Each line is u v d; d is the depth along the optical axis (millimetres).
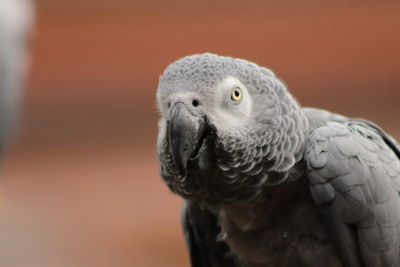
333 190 4223
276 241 4508
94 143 12516
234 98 4051
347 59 11742
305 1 11211
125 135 12516
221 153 4031
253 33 11492
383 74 11922
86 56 11625
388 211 4289
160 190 12164
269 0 11211
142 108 12383
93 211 11906
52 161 12477
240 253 4684
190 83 4020
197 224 5000
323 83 11938
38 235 11492
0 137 9750
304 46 11578
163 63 11758
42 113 12273
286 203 4414
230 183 4160
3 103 9445
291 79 11812
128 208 11883
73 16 11242
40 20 11125
